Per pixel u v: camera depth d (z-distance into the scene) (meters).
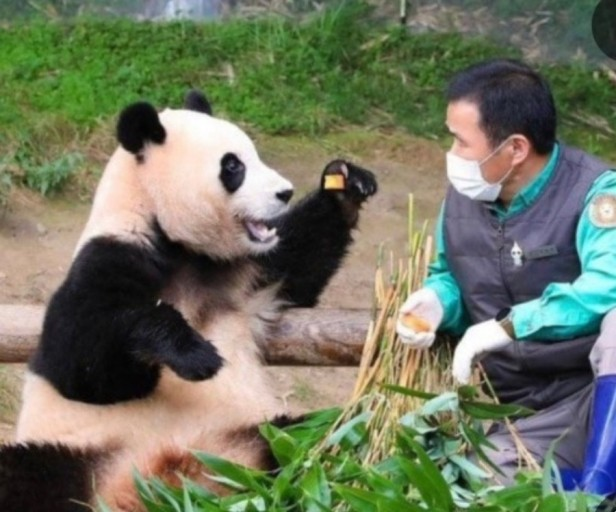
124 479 5.56
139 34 11.40
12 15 11.64
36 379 5.67
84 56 11.08
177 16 11.80
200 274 5.86
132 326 5.36
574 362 5.14
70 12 11.69
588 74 11.55
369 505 4.63
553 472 4.80
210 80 11.02
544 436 5.22
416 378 5.37
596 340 5.02
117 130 5.68
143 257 5.63
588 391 5.16
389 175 10.24
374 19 11.89
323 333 5.93
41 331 5.85
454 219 5.32
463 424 5.02
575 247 5.14
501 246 5.22
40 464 5.53
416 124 10.84
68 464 5.55
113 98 10.57
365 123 10.88
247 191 5.70
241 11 11.91
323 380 8.23
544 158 5.13
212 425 5.66
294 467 4.91
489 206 5.23
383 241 9.36
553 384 5.23
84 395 5.54
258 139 10.52
